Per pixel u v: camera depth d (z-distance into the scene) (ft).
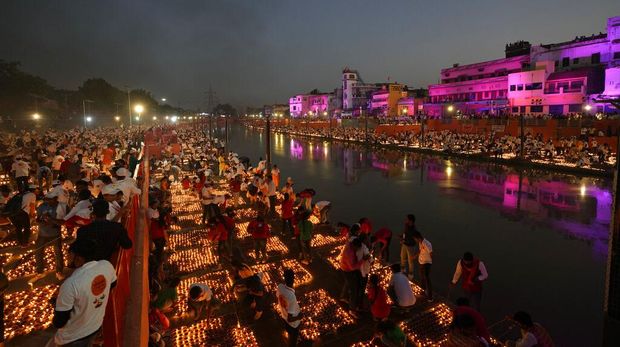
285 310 20.68
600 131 107.65
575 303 28.86
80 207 22.18
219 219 32.89
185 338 22.76
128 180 30.04
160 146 108.47
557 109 151.02
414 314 25.62
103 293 12.42
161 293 24.52
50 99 219.41
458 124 165.48
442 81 224.12
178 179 73.97
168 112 529.45
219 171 82.48
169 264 33.50
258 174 58.29
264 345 22.26
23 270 24.64
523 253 39.40
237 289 26.53
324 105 376.27
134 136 153.28
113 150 71.87
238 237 40.83
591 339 24.27
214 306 25.50
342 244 38.73
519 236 44.93
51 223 22.98
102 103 285.84
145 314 19.79
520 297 29.84
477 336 16.83
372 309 23.52
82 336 11.88
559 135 122.01
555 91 151.23
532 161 96.32
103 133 161.99
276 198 53.67
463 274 24.90
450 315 25.48
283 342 22.54
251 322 24.56
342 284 29.78
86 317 11.87
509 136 129.18
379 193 70.85
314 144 191.42
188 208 52.80
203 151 109.91
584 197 64.44
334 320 24.71
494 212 56.08
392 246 41.55
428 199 65.21
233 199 53.52
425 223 50.75
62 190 26.14
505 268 35.53
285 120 337.72
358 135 192.54
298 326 20.79
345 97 327.47
